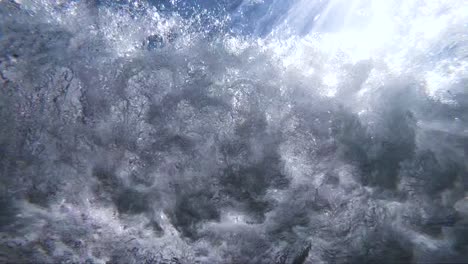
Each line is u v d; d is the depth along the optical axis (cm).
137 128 303
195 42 349
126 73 321
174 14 368
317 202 279
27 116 301
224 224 271
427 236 255
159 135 301
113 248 258
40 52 325
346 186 283
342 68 329
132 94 313
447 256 242
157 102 312
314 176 289
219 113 308
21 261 240
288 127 304
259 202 280
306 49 346
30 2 351
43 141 296
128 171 292
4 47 324
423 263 240
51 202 280
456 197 274
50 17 348
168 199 282
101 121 304
